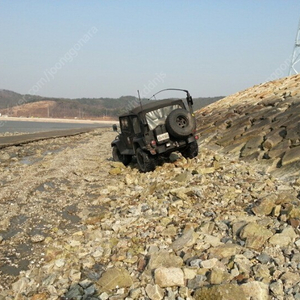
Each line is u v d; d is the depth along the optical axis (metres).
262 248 5.44
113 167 15.14
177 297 4.38
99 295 4.61
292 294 4.20
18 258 6.26
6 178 13.80
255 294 4.19
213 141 17.23
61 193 11.09
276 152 11.27
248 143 13.39
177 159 13.59
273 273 4.68
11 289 5.04
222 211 7.39
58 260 5.75
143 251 5.84
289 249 5.27
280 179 9.36
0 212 9.06
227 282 4.57
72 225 7.96
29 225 8.09
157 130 12.44
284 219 6.34
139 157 13.20
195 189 8.81
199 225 6.70
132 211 8.15
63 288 4.87
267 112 16.84
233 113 20.81
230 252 5.34
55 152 23.34
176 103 13.06
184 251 5.61
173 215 7.50
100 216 8.14
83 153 22.00
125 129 14.46
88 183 12.52
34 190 11.68
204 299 4.26
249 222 6.19
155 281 4.71
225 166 11.53
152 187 9.99
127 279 4.86
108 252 5.97
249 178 9.76
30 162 18.70
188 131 12.40
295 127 12.15
